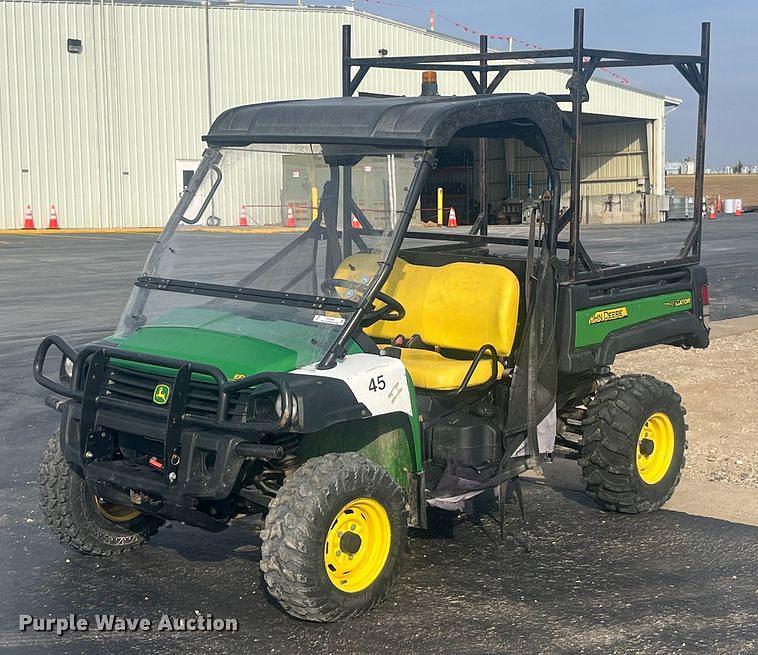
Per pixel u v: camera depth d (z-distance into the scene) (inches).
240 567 207.2
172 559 211.5
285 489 175.0
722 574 202.8
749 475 269.3
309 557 171.5
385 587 184.4
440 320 230.5
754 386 373.1
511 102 206.1
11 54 1214.3
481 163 287.0
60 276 719.1
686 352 442.9
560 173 223.8
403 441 192.2
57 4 1230.9
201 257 205.0
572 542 220.8
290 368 176.9
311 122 200.5
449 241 265.1
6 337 469.1
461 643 171.8
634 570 204.8
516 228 1262.3
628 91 1667.1
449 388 208.7
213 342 183.6
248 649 170.1
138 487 177.0
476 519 236.1
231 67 1346.0
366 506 181.5
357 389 174.7
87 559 211.5
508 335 220.8
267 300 192.5
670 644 171.5
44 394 362.9
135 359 180.9
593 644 171.3
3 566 207.6
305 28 1380.4
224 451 169.5
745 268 775.7
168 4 1299.2
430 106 196.2
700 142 262.7
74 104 1254.3
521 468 211.6
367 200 192.2
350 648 170.1
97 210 1282.0
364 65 275.6
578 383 243.9
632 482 234.4
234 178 206.5
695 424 320.8
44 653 169.6
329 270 193.0
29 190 1241.4
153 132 1307.8
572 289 221.9
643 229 1321.4
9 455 287.9
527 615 183.0
